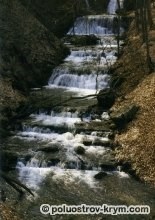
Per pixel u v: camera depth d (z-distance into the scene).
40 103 22.69
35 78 26.97
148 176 16.05
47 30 31.19
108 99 21.89
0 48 25.53
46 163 17.12
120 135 18.83
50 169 16.94
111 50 30.42
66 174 16.58
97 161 17.19
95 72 26.94
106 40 33.69
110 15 39.31
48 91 25.81
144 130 18.09
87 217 13.66
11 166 17.02
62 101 22.64
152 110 19.06
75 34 38.59
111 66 27.25
